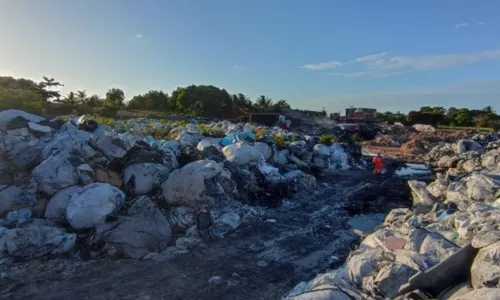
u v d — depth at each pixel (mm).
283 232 9297
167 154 10859
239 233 9016
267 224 9781
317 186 14531
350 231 9586
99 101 55344
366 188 14742
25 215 8102
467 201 8570
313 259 7738
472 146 21094
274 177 12805
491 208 6660
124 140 9766
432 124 59812
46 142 10039
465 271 4555
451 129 50031
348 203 12383
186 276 6789
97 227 7586
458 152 21000
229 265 7312
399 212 9141
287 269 7223
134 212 8133
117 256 7328
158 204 9000
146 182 9164
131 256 7316
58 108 43188
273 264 7434
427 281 4500
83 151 9344
